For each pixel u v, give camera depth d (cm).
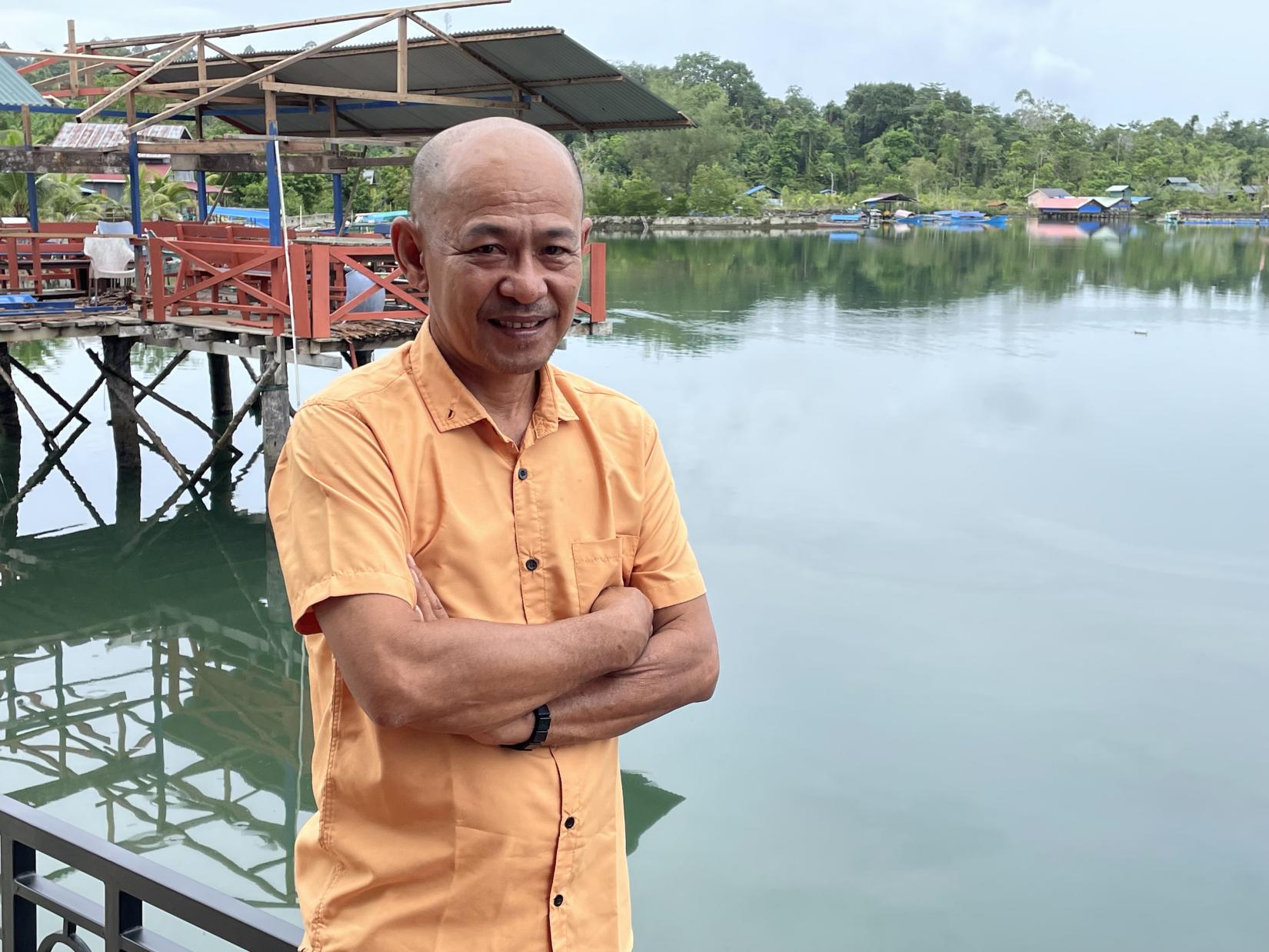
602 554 143
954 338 2348
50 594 955
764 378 1864
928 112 12275
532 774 134
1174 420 1606
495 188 129
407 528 133
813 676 782
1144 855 582
